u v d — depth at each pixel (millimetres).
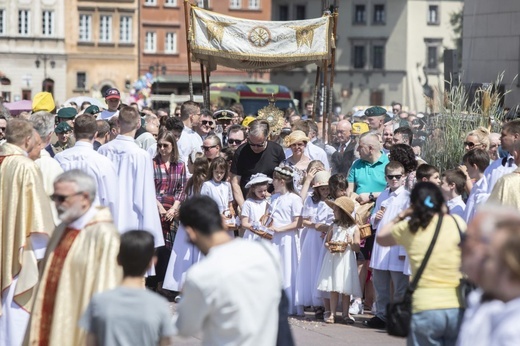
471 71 41469
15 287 11812
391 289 14695
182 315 7836
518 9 39156
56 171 13336
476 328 6438
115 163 14891
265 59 21859
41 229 11742
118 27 94000
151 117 21156
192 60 23359
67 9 92562
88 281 9359
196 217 8117
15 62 91562
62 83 93000
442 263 9523
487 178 13422
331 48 22031
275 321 7973
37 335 9602
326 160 18125
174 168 17359
